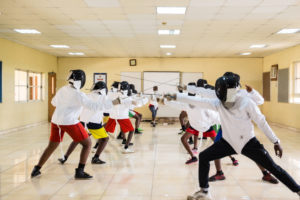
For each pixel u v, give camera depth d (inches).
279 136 284.4
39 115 382.0
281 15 210.5
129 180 135.5
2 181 133.3
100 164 165.8
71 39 305.0
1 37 291.7
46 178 138.2
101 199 110.7
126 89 202.8
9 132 303.4
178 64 441.7
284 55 366.3
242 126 96.7
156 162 171.3
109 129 204.1
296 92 341.1
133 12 205.5
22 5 190.1
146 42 321.7
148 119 439.8
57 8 196.4
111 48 363.9
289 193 117.9
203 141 247.1
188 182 132.7
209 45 339.0
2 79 293.6
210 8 194.9
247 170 153.8
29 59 353.1
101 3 185.6
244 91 133.8
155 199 111.0
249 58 439.8
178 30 262.4
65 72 444.1
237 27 248.7
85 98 127.2
